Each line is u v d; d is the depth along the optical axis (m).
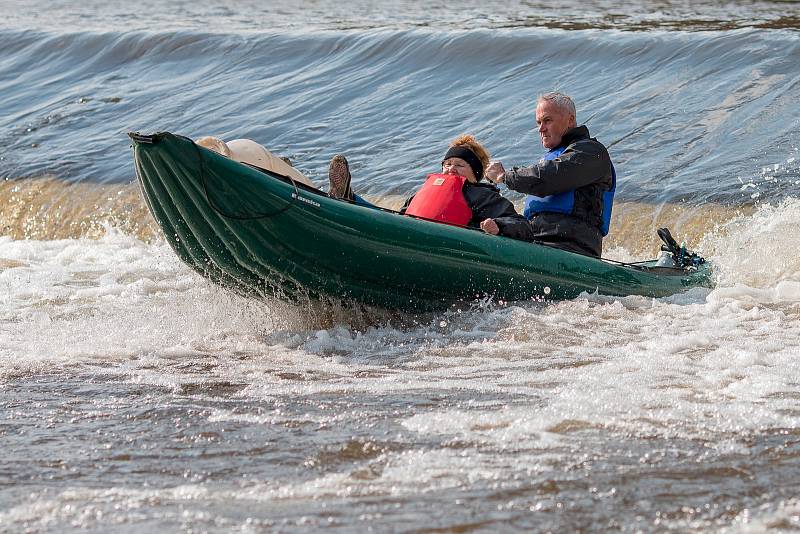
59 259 31.83
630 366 17.62
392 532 10.93
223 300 21.84
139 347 20.05
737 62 45.56
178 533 11.01
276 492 12.16
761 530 10.87
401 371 18.00
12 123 51.22
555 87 46.94
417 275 21.02
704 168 36.12
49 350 19.86
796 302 22.66
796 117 39.31
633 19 64.69
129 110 51.62
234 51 58.97
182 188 18.70
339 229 19.95
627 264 24.55
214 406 15.96
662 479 12.30
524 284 22.28
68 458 13.58
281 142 44.78
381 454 13.45
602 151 23.75
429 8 81.69
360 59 54.41
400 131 44.41
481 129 43.16
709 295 23.31
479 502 11.70
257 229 19.25
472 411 15.26
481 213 22.95
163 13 86.06
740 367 17.30
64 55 63.09
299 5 89.69
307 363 18.80
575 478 12.38
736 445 13.44
